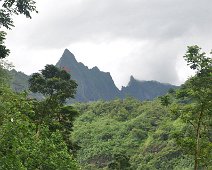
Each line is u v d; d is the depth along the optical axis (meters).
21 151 21.44
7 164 18.77
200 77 29.41
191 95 29.33
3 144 18.84
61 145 28.69
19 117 20.22
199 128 29.81
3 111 19.77
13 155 18.97
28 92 23.66
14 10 17.05
